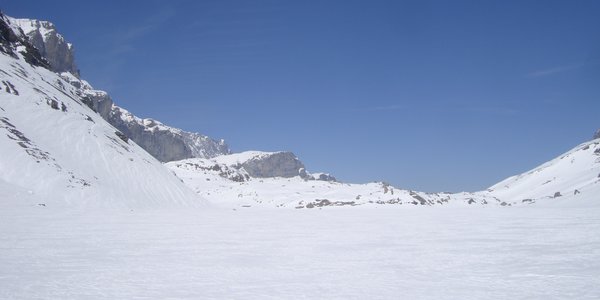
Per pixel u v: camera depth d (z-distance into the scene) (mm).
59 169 58062
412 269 15984
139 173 75500
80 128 74750
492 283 13523
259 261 17656
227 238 26562
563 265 16672
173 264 16641
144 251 20016
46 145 62594
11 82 72938
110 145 76938
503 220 49562
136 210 58906
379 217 59906
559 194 180125
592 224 39281
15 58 90312
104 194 59688
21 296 11297
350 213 78688
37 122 67188
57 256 17906
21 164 53906
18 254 18109
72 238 24203
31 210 43906
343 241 25531
